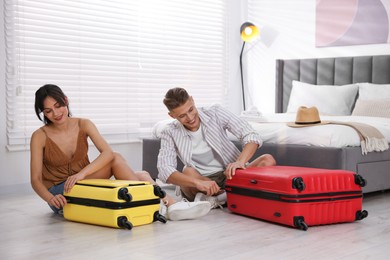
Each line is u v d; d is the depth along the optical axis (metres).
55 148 2.86
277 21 5.64
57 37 4.28
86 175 2.78
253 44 5.86
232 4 5.84
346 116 4.34
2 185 3.94
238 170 2.86
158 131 4.15
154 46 5.07
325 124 3.43
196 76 5.51
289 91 5.45
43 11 4.18
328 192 2.58
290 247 2.19
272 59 5.71
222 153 3.08
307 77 5.30
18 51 4.04
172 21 5.25
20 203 3.42
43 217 2.90
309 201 2.54
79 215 2.67
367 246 2.21
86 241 2.32
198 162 3.09
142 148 4.53
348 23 5.07
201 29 5.54
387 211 3.01
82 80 4.47
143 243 2.27
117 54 4.73
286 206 2.53
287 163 3.41
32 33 4.12
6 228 2.62
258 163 3.13
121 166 2.93
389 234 2.43
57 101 2.77
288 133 3.48
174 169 2.95
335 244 2.24
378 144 3.40
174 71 5.28
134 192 2.56
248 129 3.03
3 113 3.96
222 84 5.79
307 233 2.45
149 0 5.00
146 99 5.00
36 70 4.15
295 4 5.48
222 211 3.01
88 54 4.51
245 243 2.26
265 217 2.68
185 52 5.39
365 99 4.61
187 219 2.77
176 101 2.81
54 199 2.70
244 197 2.81
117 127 4.72
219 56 5.75
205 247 2.20
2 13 3.93
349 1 5.04
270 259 2.01
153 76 5.06
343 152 3.18
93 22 4.55
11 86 4.00
